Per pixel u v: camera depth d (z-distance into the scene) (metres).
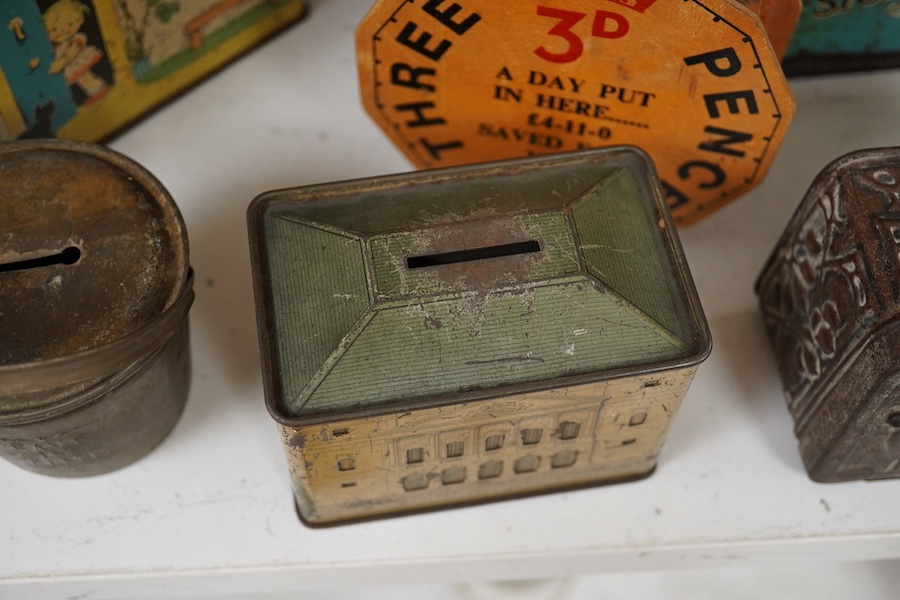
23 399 0.41
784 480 0.47
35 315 0.41
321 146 0.52
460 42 0.46
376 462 0.43
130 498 0.46
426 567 0.47
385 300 0.41
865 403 0.42
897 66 0.53
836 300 0.43
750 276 0.50
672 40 0.44
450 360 0.41
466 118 0.49
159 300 0.42
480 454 0.44
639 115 0.47
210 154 0.52
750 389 0.48
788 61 0.53
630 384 0.41
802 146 0.52
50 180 0.43
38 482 0.46
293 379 0.41
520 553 0.46
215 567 0.46
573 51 0.45
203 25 0.51
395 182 0.44
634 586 0.54
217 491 0.47
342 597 0.54
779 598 0.54
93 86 0.49
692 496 0.47
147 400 0.44
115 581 0.46
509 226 0.42
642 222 0.43
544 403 0.42
